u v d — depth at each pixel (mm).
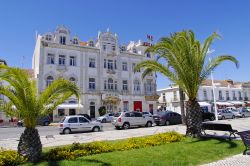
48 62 38250
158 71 14195
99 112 40719
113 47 45781
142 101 46750
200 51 13594
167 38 13812
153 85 48969
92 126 22094
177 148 10430
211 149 10328
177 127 22797
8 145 13883
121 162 8297
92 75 42156
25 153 8453
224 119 35094
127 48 51344
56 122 36688
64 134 20078
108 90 43344
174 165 8180
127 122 24266
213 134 15227
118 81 44906
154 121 27531
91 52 42875
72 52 40812
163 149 10258
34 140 8680
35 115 8852
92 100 41156
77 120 21484
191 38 13859
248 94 63781
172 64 13461
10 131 24734
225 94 58594
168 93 60125
